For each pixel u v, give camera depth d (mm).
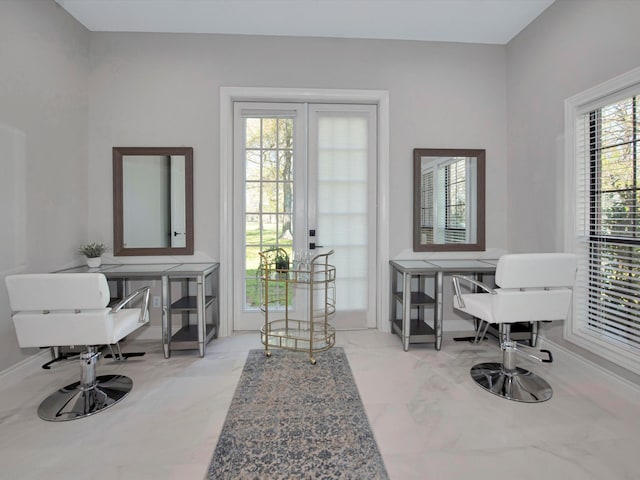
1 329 2072
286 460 1462
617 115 2043
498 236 3070
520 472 1388
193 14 2609
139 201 2859
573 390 2018
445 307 3096
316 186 3076
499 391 1996
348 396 1969
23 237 2219
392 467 1417
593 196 2238
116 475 1379
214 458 1475
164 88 2857
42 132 2357
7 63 2092
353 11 2580
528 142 2762
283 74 2920
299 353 2590
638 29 1838
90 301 1714
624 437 1597
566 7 2336
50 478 1362
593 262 2270
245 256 3094
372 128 3102
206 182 2904
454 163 3023
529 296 1952
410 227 3039
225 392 2021
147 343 2812
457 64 3021
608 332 2135
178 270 2523
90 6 2504
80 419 1756
